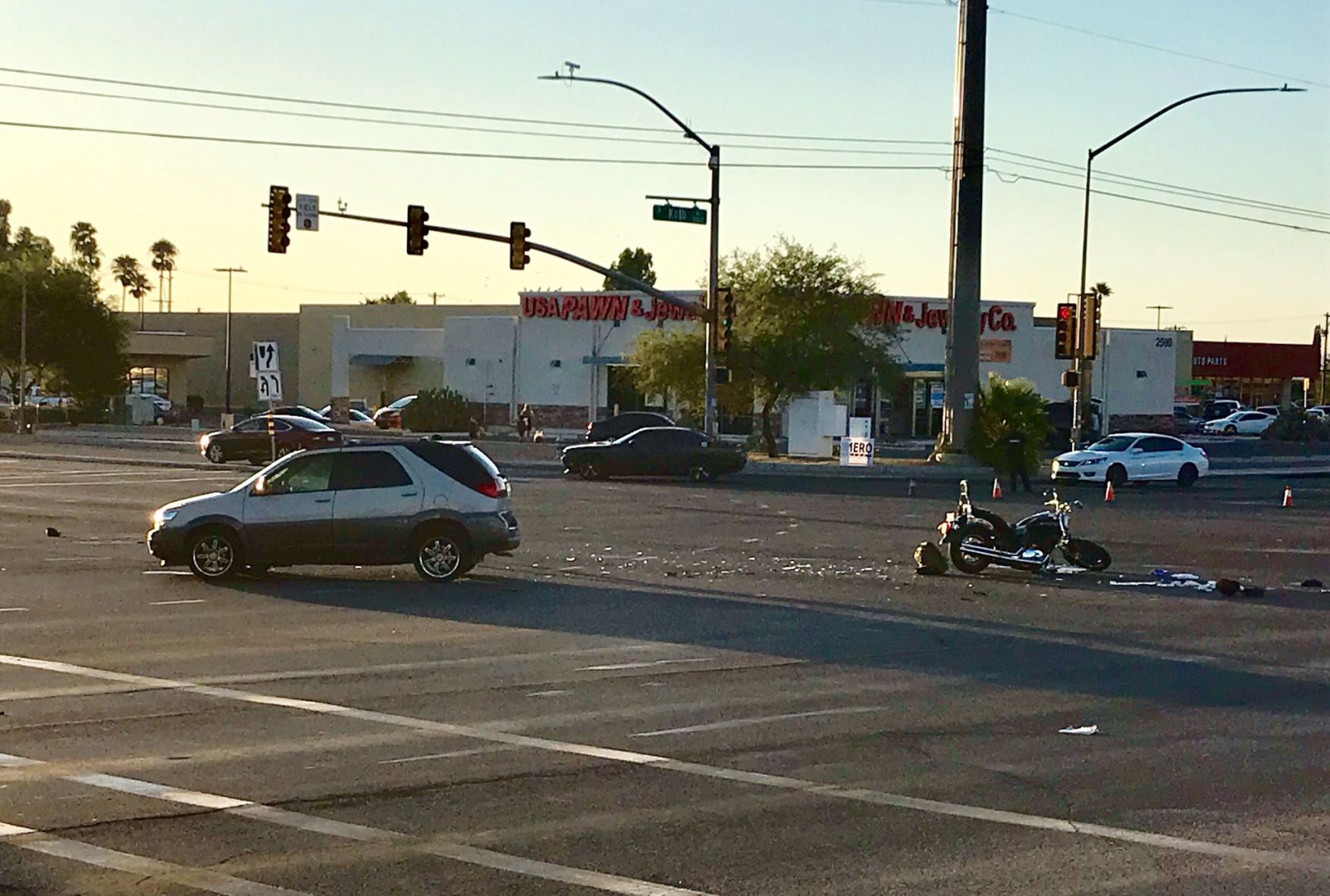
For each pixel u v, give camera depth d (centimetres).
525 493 3922
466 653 1484
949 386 5066
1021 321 8031
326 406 10506
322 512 2033
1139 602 1955
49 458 5131
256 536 2030
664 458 4525
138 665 1387
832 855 800
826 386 6072
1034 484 4747
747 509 3472
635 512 3372
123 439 6469
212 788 930
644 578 2145
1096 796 939
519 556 2422
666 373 6288
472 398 8331
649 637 1605
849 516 3319
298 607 1806
